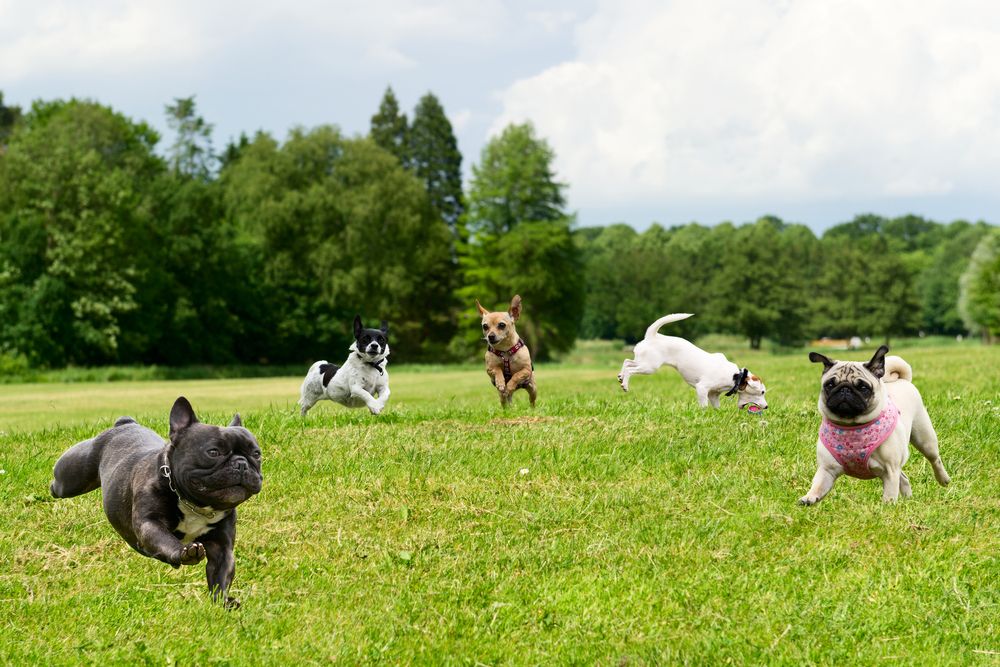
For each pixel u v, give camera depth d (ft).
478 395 72.28
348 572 20.26
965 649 14.78
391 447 30.86
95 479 19.49
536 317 230.89
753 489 25.17
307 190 217.97
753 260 337.72
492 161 235.61
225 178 252.62
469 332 235.40
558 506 24.04
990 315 297.74
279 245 217.56
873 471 22.67
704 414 35.99
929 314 441.68
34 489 26.94
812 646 15.15
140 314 184.75
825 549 19.80
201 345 205.26
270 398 89.25
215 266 209.36
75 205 171.73
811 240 542.57
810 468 26.94
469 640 16.20
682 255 472.85
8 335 161.38
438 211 261.65
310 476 27.91
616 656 15.17
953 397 39.75
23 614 17.87
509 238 225.97
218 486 15.65
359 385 37.52
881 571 18.29
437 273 262.67
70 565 21.21
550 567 19.93
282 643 16.10
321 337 223.92
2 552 21.75
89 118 199.00
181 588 19.36
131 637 16.43
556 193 235.20
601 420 35.14
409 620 17.17
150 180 206.80
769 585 18.10
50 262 169.89
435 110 288.51
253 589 19.08
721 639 15.46
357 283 210.59
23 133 182.70
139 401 87.40
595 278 431.02
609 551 20.70
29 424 59.98
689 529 21.89
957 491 24.17
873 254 379.55
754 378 38.24
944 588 17.20
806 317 341.41
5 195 170.09
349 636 16.34
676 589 17.95
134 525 16.25
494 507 24.26
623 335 435.12
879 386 21.83
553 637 16.16
